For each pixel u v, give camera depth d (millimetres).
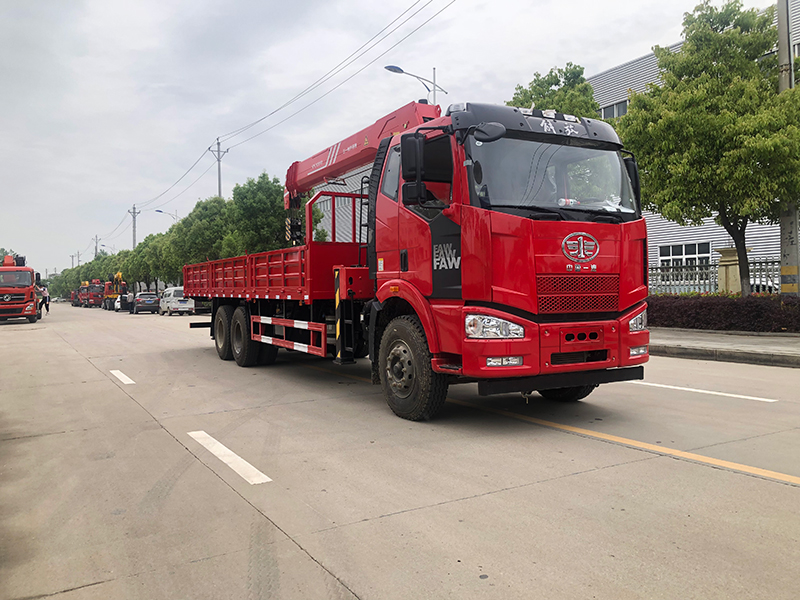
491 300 5367
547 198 5695
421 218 6074
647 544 3260
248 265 10477
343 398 7777
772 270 14820
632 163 6461
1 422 6719
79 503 4121
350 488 4273
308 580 2963
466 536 3414
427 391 6094
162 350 14227
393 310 6910
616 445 5227
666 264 24766
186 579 3006
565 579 2902
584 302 5652
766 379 8633
